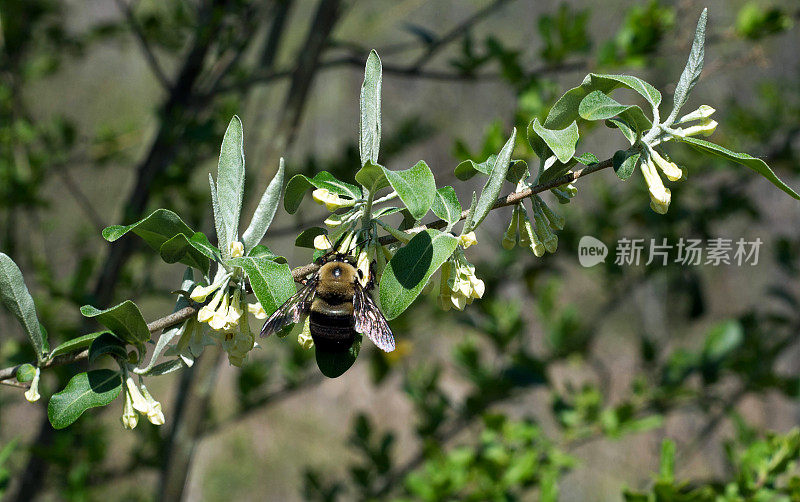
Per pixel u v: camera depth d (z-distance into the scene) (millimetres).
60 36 1157
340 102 4035
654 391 990
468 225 623
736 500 763
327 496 1030
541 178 641
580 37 920
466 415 1019
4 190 1074
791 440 771
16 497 1001
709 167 1124
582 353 1106
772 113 1195
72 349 639
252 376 1072
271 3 1002
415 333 1238
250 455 2766
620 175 630
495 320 1042
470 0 3623
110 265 996
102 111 3018
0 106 1102
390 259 631
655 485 757
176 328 635
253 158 1033
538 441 936
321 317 638
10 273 630
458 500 900
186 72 996
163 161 1028
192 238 629
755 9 959
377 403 3100
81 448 1005
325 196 633
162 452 1048
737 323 1016
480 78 950
